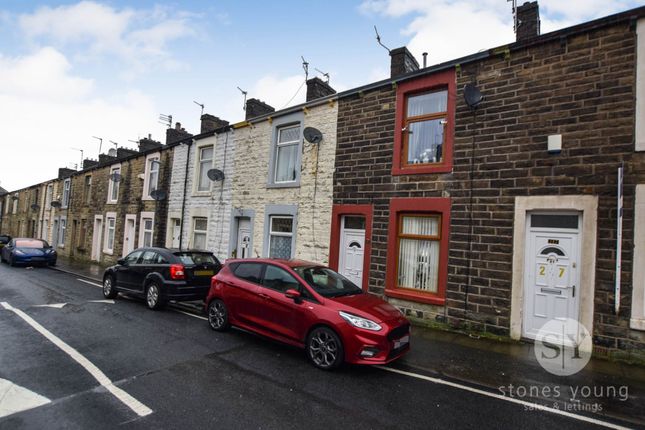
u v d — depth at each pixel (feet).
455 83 25.31
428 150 26.96
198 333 21.80
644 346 17.94
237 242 40.14
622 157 19.19
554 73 21.63
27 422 11.31
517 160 22.40
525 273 21.80
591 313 19.26
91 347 18.52
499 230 22.66
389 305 18.58
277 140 37.73
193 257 29.50
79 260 67.05
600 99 20.08
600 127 19.94
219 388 14.28
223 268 23.22
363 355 15.85
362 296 18.94
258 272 21.09
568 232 20.79
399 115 27.96
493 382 15.58
